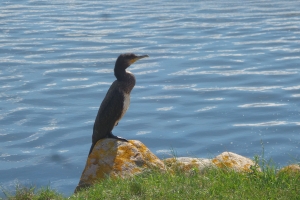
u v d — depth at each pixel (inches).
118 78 407.8
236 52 949.2
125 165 360.2
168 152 595.5
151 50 972.6
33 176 546.9
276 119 669.9
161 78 815.7
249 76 818.2
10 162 577.0
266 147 597.3
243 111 695.1
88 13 1334.9
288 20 1214.9
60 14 1326.3
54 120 676.1
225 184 320.8
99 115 400.8
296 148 592.1
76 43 1030.4
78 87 784.3
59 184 529.7
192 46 999.0
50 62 901.8
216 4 1422.2
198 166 368.2
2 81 808.9
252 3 1434.5
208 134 634.2
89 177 359.6
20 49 984.9
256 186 317.7
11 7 1430.9
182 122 666.8
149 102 727.7
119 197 309.4
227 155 382.3
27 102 729.6
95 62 901.8
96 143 375.9
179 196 305.7
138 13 1321.4
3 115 687.7
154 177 339.9
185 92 759.1
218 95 748.6
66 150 602.2
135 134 638.5
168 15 1288.1
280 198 299.4
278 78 808.3
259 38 1051.3
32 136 635.5
